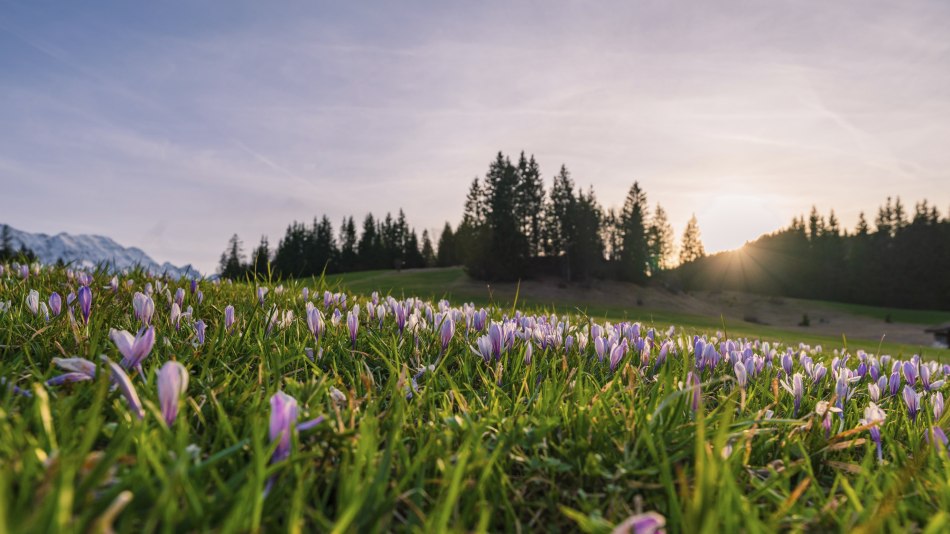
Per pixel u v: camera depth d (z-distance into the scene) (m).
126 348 2.21
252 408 2.31
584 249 105.31
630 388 3.06
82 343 3.04
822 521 2.03
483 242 99.31
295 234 150.88
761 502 2.25
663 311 95.00
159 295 5.30
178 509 1.56
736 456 2.34
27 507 1.38
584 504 2.05
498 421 2.66
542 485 2.27
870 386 3.96
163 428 1.78
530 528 1.99
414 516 1.77
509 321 5.30
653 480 2.27
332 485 1.98
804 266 149.00
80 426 2.00
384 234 153.62
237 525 1.39
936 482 2.32
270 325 4.21
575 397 3.06
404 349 4.22
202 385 2.78
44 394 1.73
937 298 132.25
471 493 1.96
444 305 6.16
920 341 81.44
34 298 3.42
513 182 101.94
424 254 163.62
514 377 3.63
